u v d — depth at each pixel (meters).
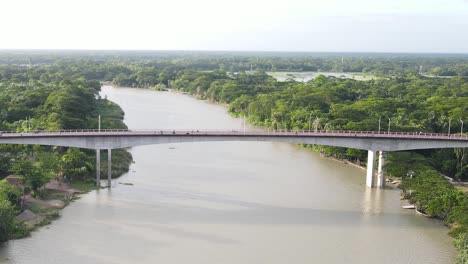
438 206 132.38
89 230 120.56
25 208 128.75
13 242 111.44
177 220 129.62
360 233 124.62
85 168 161.25
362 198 153.62
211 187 160.25
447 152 186.12
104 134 155.50
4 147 167.38
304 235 122.44
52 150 176.75
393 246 116.88
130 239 116.25
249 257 108.88
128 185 159.12
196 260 106.56
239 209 139.88
